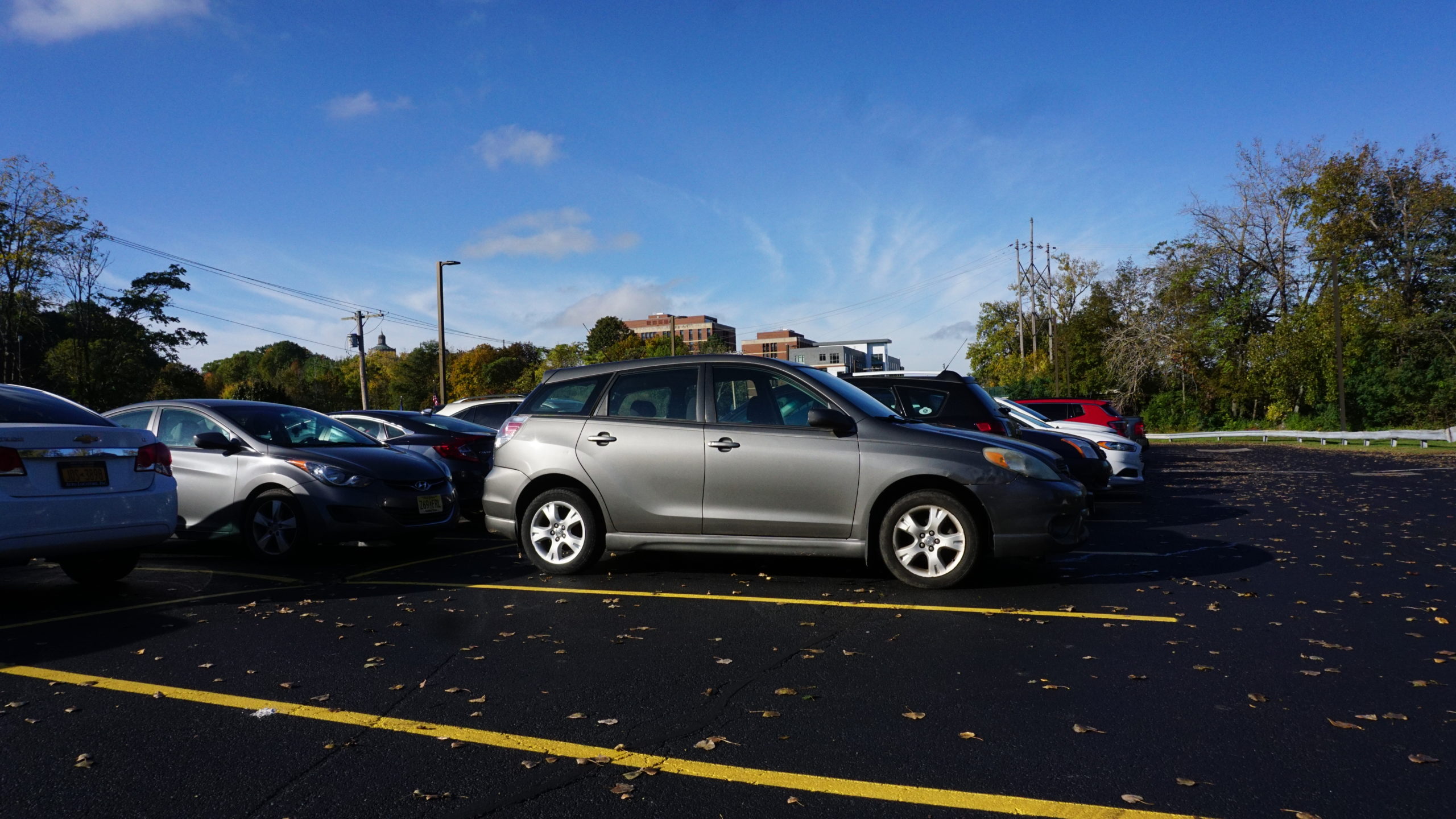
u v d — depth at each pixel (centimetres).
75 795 282
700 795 279
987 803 270
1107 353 5125
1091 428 1313
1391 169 4169
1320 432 3428
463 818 264
